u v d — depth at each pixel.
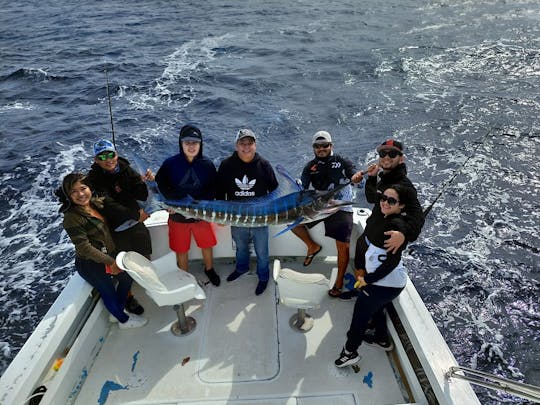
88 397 3.07
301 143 11.63
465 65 17.61
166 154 11.08
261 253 3.91
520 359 5.81
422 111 13.45
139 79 16.55
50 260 7.58
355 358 3.13
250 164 3.59
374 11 28.30
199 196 3.69
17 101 14.66
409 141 11.57
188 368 3.29
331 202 3.26
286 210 3.31
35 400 2.72
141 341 3.55
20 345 6.07
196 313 3.83
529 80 15.66
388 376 3.17
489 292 6.87
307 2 31.78
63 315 3.13
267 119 13.12
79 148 11.33
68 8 31.14
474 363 5.78
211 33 23.39
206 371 3.26
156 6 31.19
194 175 3.63
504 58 18.11
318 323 3.68
